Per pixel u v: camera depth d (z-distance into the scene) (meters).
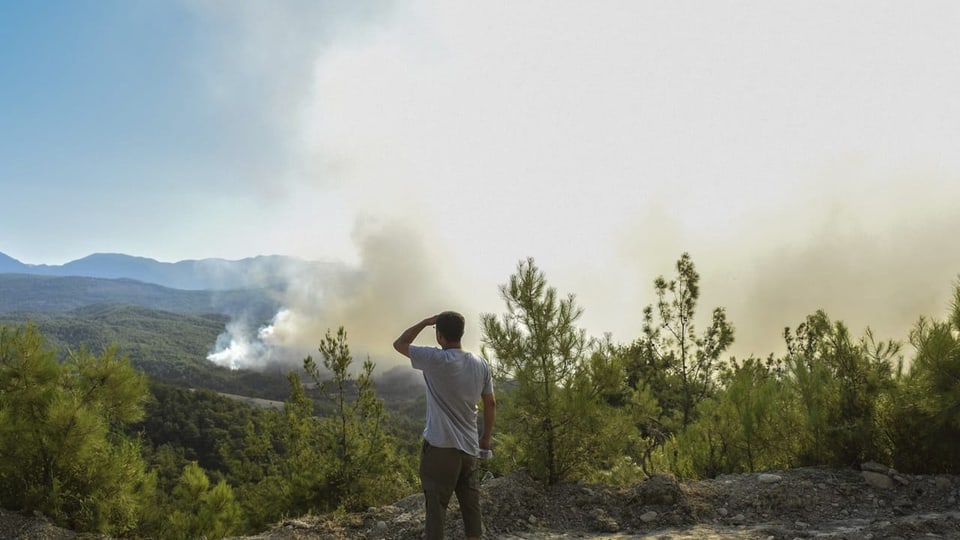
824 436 7.81
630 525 6.07
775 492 6.57
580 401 7.00
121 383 7.45
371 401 13.92
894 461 7.45
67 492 6.55
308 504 12.98
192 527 9.31
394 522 5.90
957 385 6.89
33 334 7.00
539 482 7.11
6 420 6.37
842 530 5.45
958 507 6.00
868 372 7.68
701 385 15.46
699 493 6.66
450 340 4.72
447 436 4.48
